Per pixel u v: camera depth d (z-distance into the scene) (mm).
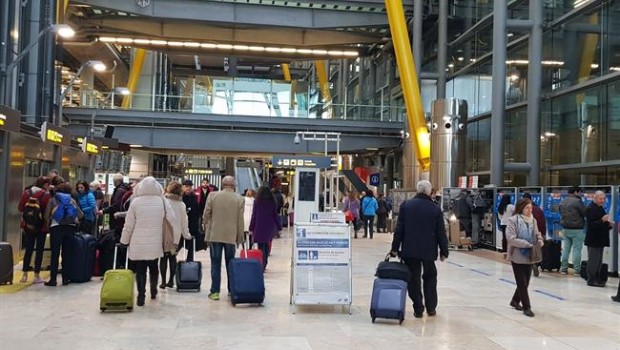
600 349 6637
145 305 8547
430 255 8086
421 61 32688
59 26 16625
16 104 21203
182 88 31203
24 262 10305
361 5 31422
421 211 8117
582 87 19797
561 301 9719
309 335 6984
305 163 19359
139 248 8359
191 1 30891
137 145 30766
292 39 35094
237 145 31594
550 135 22141
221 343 6520
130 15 31203
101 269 10906
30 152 14391
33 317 7617
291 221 25547
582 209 12711
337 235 8523
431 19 33125
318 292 8383
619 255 12625
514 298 9000
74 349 6160
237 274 8633
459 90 30562
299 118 31734
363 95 45156
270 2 31344
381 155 39906
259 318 7844
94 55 40562
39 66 22812
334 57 39562
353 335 7047
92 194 12125
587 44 19859
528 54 23016
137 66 42062
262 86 31625
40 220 10109
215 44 35531
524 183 23938
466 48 29891
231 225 9039
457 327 7602
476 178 19000
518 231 8492
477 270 13648
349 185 31891
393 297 7699
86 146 20844
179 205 9711
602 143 18766
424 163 26859
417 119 26938
